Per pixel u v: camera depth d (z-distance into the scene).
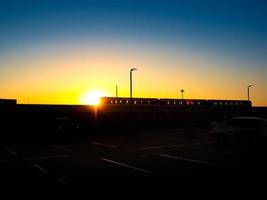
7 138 24.86
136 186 8.35
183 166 11.28
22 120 32.84
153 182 8.79
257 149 16.34
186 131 23.44
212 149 16.38
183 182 8.73
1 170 10.91
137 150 16.23
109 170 10.70
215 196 7.28
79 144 19.69
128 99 42.16
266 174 9.75
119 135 26.59
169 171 10.38
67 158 13.73
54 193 7.73
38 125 32.25
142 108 43.34
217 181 8.80
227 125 18.41
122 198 7.26
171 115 41.56
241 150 15.89
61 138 24.42
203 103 50.31
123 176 9.66
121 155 14.44
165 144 18.98
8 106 32.97
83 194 7.63
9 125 32.12
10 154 15.30
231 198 7.09
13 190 8.05
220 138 18.72
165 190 7.90
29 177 9.66
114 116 37.75
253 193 7.50
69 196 7.46
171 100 47.16
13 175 10.00
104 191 7.89
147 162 12.29
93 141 21.55
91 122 35.00
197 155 14.10
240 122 17.84
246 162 12.07
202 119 42.81
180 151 15.62
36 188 8.25
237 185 8.31
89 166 11.56
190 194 7.49
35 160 13.28
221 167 11.01
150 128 35.53
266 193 7.51
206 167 11.03
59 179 9.32
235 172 10.09
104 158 13.57
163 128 36.16
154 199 7.15
